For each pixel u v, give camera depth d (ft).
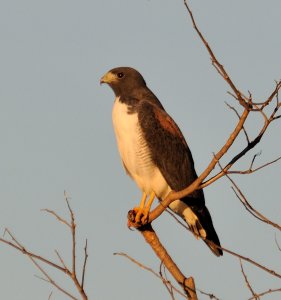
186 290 30.25
